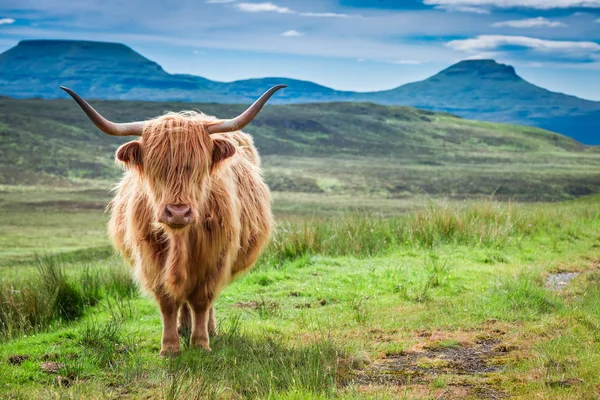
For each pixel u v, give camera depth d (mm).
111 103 160750
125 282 9859
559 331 6488
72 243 38781
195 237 5938
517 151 164000
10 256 26500
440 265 10297
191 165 5500
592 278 9164
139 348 6414
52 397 4887
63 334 7012
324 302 8422
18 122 121688
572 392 4762
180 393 4844
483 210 14234
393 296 8594
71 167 99438
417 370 5652
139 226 5977
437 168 123000
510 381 5207
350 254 11547
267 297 8758
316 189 95625
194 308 6320
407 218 13766
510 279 8852
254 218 7137
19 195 77938
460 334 6680
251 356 5945
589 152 172250
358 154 144500
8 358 6055
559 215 15797
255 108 5805
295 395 4738
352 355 5855
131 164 5680
